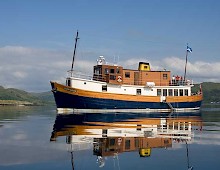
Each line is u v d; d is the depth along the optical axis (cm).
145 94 6494
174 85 6906
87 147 1809
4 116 5156
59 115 5150
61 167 1323
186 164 1370
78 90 5781
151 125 3231
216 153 1620
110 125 3231
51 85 5794
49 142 2012
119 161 1434
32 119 4275
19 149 1755
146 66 6781
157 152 1653
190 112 6397
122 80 6325
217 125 3266
